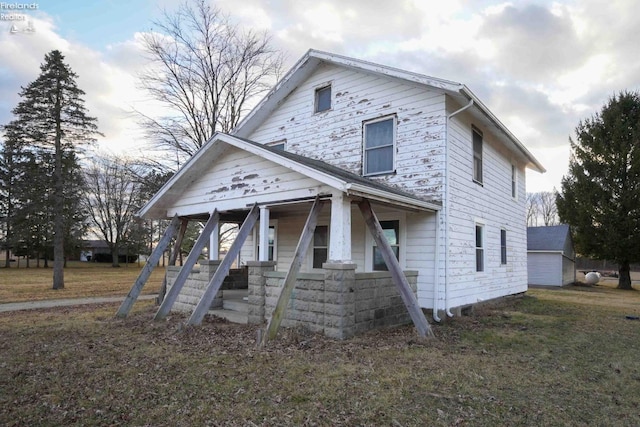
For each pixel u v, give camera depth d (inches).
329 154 405.7
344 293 230.4
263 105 457.7
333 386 151.6
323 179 239.6
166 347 210.4
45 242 1347.2
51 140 701.9
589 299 544.7
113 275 1050.7
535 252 910.4
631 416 131.6
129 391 144.8
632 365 196.1
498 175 465.7
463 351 214.5
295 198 269.3
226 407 131.0
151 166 766.5
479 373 174.4
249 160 305.1
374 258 356.5
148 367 173.8
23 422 118.8
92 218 1499.8
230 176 319.9
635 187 766.5
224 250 925.2
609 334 276.7
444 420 124.5
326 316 234.8
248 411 127.9
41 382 153.9
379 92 372.8
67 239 1330.0
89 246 1706.4
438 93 332.8
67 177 761.6
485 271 413.4
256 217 293.7
